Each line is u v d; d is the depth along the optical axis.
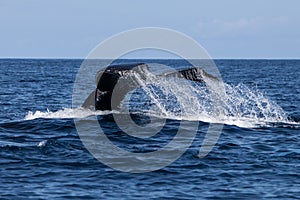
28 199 41.06
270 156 54.59
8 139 59.50
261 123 71.31
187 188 44.31
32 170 48.09
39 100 118.06
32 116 73.94
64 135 61.56
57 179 45.84
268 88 170.12
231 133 64.56
